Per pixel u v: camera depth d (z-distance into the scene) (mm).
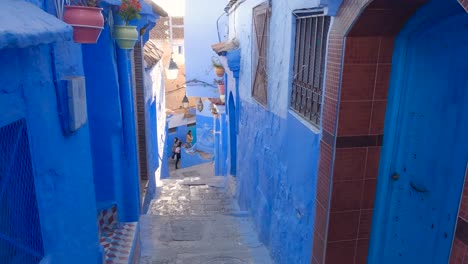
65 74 2486
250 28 6660
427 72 2707
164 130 12469
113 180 4836
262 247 5664
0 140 1710
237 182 8539
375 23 2633
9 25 1504
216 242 5785
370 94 2875
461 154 2453
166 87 19891
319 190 3320
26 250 1927
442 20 2494
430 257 2812
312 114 3660
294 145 4164
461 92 2430
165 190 9469
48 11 2330
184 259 5156
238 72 7961
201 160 17188
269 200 5418
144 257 5188
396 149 2984
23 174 1916
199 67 12570
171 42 18203
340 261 3246
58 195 2354
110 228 4816
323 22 3350
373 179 3070
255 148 6418
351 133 2943
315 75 3568
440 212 2676
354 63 2801
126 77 4977
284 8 4445
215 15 12000
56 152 2318
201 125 17625
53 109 2285
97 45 4379
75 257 2627
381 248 3197
